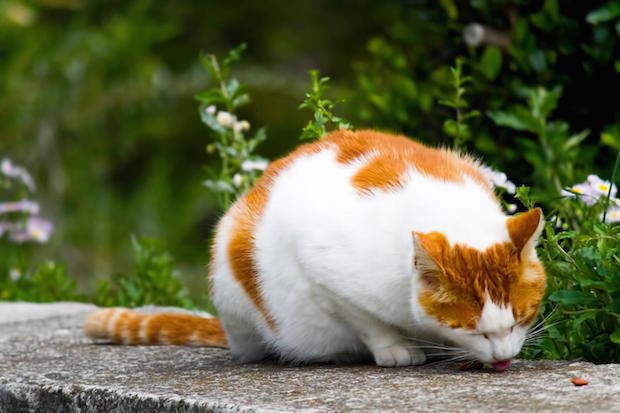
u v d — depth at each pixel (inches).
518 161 269.7
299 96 553.3
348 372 168.4
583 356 172.6
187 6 595.2
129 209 500.4
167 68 555.8
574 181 254.8
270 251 177.0
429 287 155.5
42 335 236.4
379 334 172.4
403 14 324.8
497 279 152.5
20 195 330.3
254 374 172.1
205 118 252.2
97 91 494.0
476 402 138.0
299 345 180.1
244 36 615.5
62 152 490.0
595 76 268.1
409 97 295.6
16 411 176.1
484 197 168.4
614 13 252.8
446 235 157.8
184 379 170.7
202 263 493.4
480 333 154.2
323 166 178.7
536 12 279.3
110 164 515.8
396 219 164.1
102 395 163.0
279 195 178.5
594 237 175.3
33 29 496.7
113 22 503.8
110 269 470.0
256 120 557.3
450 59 299.0
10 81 476.1
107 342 221.3
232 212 189.8
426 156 178.2
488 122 279.9
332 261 165.3
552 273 179.6
